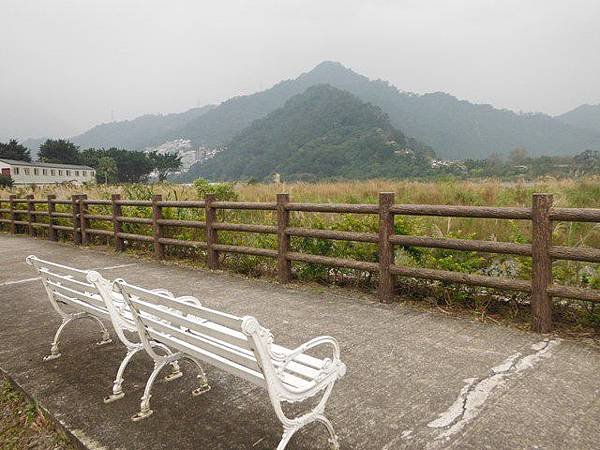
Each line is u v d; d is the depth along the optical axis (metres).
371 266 5.14
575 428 2.62
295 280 6.18
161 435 2.78
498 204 10.12
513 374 3.28
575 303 4.42
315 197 13.20
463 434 2.61
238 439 2.70
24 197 14.16
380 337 4.08
